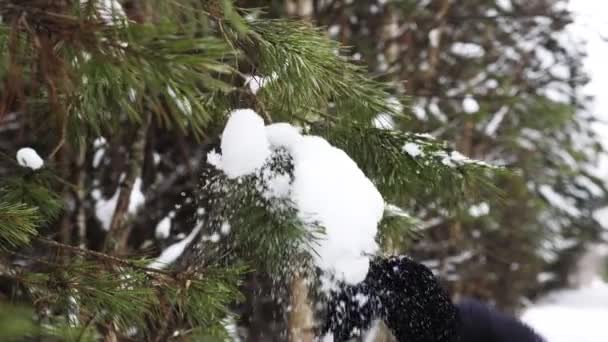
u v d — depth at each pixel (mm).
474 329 1402
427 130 6035
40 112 1938
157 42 1061
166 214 3875
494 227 6844
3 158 2410
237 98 1985
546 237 7516
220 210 1771
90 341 1690
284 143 1781
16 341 1268
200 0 1473
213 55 1092
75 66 1173
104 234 3676
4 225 1712
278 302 1683
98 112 1799
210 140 2260
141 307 1726
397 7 5852
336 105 2094
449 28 6770
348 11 5504
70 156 3109
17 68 1195
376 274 1517
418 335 1420
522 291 7523
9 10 1120
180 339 1871
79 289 1691
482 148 6902
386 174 2176
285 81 1811
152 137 3975
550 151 7234
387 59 5891
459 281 7070
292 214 1659
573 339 7676
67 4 1146
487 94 6445
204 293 1744
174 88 1107
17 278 1714
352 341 1495
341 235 1625
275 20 1866
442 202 2434
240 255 1809
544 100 6621
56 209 2346
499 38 6945
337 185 1693
